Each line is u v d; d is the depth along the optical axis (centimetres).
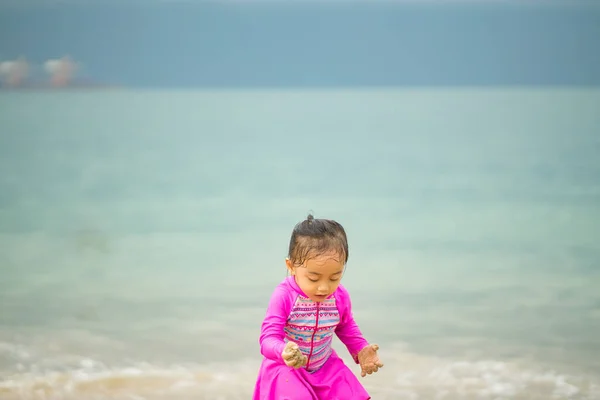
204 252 1106
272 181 2039
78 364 597
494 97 11012
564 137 3188
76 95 10594
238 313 768
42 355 619
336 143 3341
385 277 930
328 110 7594
